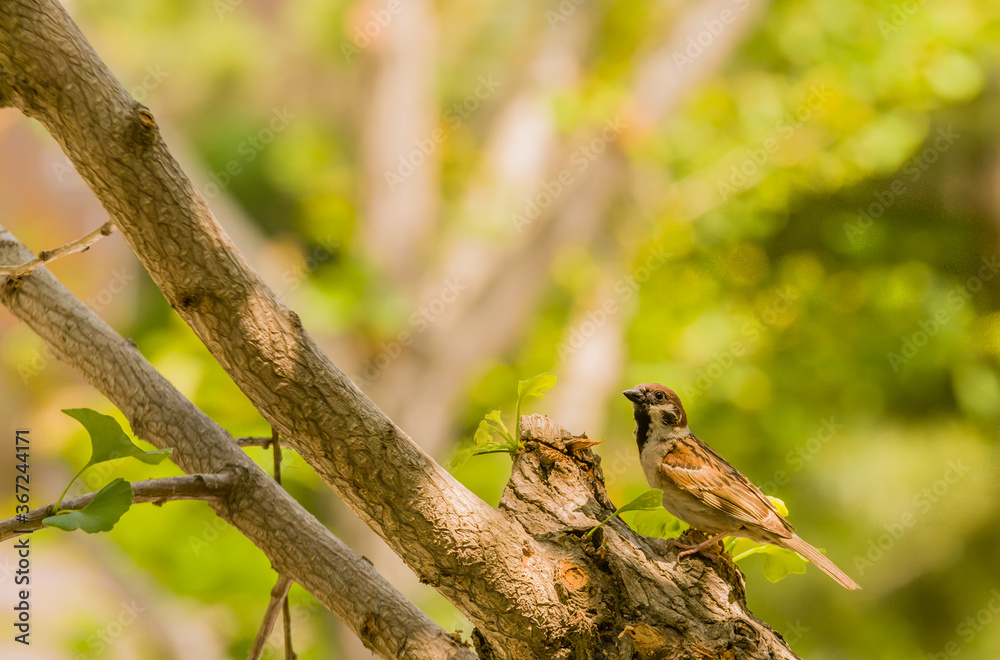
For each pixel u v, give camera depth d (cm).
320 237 1420
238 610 845
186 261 280
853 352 1502
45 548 833
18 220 1280
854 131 1385
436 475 310
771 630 374
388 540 317
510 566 319
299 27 1402
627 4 1320
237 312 285
